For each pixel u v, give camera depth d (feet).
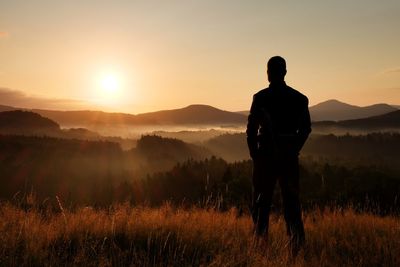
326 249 17.94
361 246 18.40
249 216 23.70
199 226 20.08
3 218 19.85
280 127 18.58
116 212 20.72
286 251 16.34
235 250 15.72
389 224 24.61
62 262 14.08
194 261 14.89
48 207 21.79
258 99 18.98
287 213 18.63
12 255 14.07
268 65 19.38
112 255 14.84
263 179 18.70
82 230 18.30
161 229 18.58
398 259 16.02
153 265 13.96
